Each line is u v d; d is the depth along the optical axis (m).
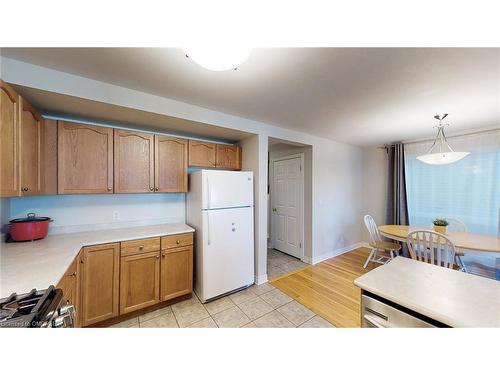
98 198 2.16
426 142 3.34
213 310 2.06
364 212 4.33
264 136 2.66
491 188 2.72
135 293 1.89
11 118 1.20
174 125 2.21
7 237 1.69
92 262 1.69
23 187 1.33
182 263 2.16
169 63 1.34
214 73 1.47
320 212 3.50
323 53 1.24
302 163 3.52
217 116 2.22
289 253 3.79
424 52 1.23
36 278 1.07
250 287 2.56
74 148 1.78
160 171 2.21
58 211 1.97
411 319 0.85
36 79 1.35
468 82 1.58
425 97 1.85
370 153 4.23
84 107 1.70
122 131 2.00
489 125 2.68
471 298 0.88
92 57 1.27
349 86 1.66
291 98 1.89
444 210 3.13
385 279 1.06
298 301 2.23
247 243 2.49
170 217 2.58
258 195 2.63
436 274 1.12
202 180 2.17
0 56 1.25
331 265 3.30
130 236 1.90
